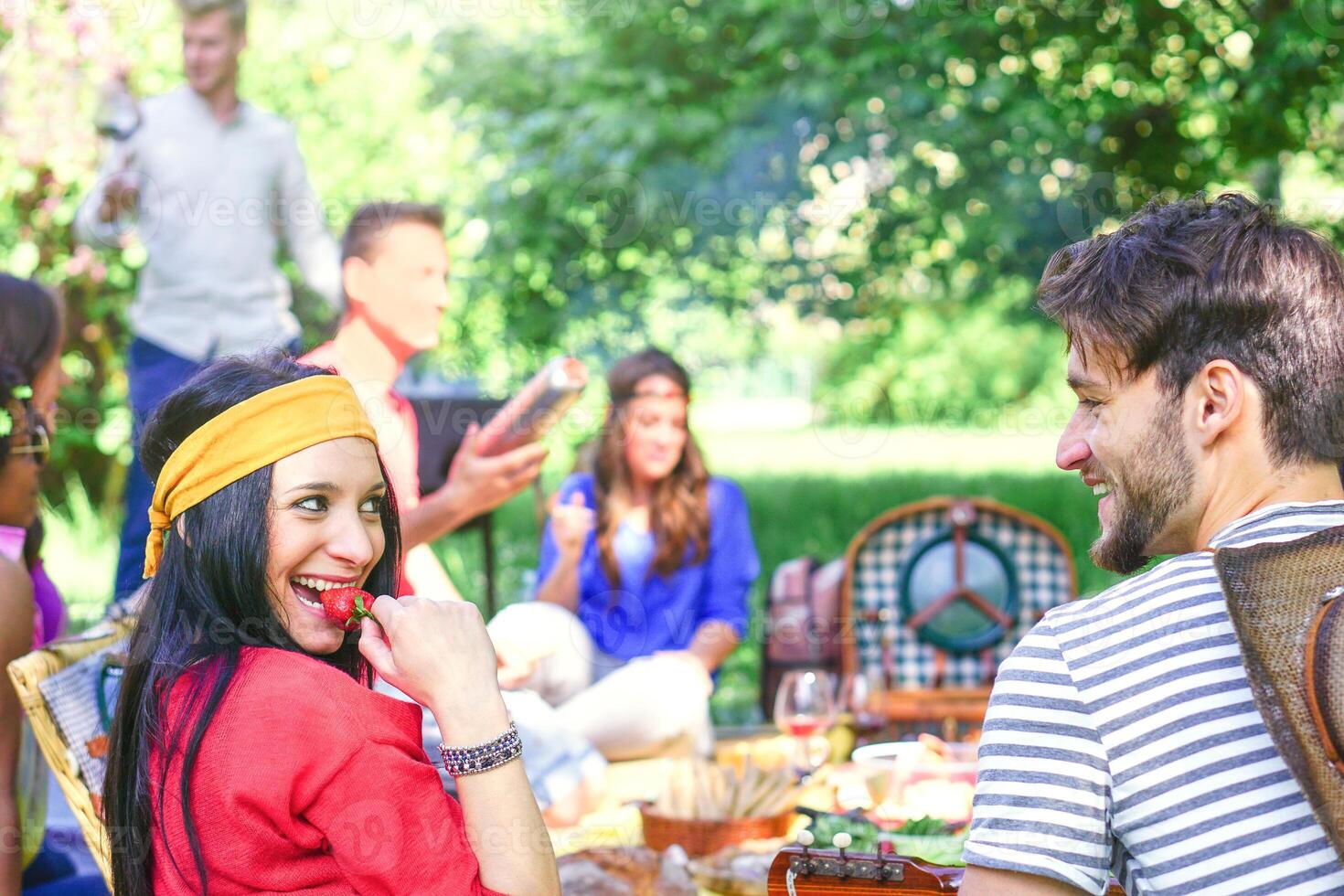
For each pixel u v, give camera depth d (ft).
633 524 11.20
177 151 12.92
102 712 5.55
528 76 24.16
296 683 4.07
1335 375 3.66
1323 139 22.13
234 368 4.39
